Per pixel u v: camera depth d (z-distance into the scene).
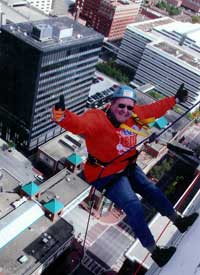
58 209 94.25
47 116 129.62
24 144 131.00
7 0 186.12
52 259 90.88
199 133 166.62
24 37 111.69
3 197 95.88
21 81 118.25
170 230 85.88
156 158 132.12
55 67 117.88
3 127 134.25
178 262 13.76
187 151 19.14
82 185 107.75
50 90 123.06
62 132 143.00
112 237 108.88
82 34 126.88
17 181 102.31
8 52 116.50
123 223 114.44
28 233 89.94
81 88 142.88
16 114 126.81
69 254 99.25
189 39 191.12
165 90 187.25
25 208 93.81
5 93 125.69
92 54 134.25
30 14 181.88
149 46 184.38
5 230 87.06
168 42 195.75
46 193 102.06
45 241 88.81
